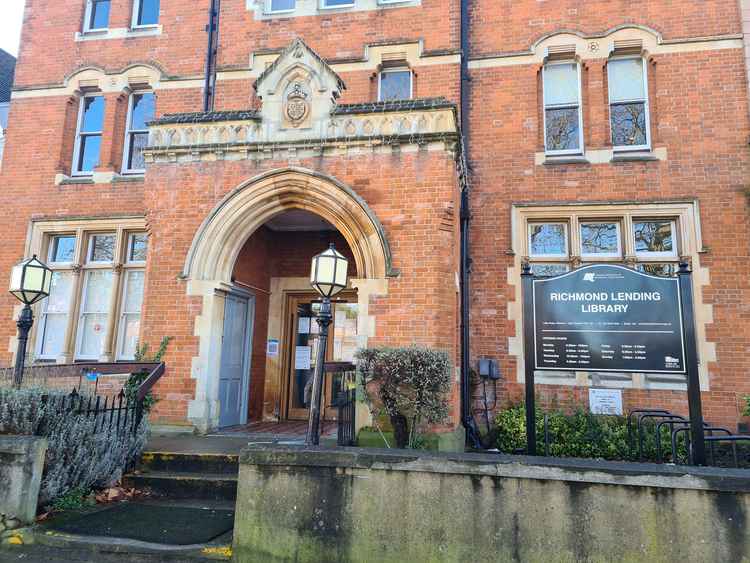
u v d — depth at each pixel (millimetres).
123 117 11016
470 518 3834
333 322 10492
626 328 4691
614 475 3666
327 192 7434
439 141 7258
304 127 7711
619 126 9430
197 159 7922
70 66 11148
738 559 3457
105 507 5238
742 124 8664
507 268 8977
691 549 3525
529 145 9297
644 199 8727
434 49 9758
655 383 8211
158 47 10867
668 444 7312
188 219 7820
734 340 8102
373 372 5699
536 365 4824
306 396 8523
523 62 9602
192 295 7605
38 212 10672
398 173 7332
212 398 7570
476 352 8805
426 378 5590
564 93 9680
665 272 8586
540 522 3736
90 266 10453
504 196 9219
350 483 4035
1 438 4742
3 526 4504
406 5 10016
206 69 10531
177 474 5891
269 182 7617
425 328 6910
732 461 7504
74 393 5336
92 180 10594
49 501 4984
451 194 7168
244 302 9328
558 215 9039
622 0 9453
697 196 8602
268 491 4137
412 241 7152
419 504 3918
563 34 9531
